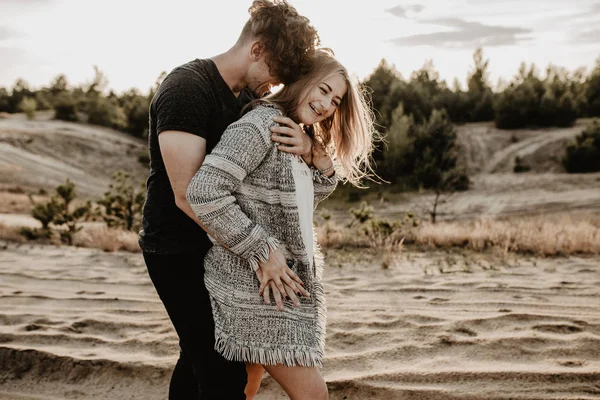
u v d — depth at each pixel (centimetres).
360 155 220
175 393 227
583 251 777
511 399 264
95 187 3491
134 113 5247
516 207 2206
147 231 202
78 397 290
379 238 863
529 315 382
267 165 188
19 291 501
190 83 187
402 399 271
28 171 3444
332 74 197
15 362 318
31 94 7500
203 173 177
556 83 4959
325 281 576
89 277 589
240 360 186
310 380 187
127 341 353
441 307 438
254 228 180
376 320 387
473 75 5322
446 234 909
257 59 195
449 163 2967
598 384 276
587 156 3098
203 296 197
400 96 4425
